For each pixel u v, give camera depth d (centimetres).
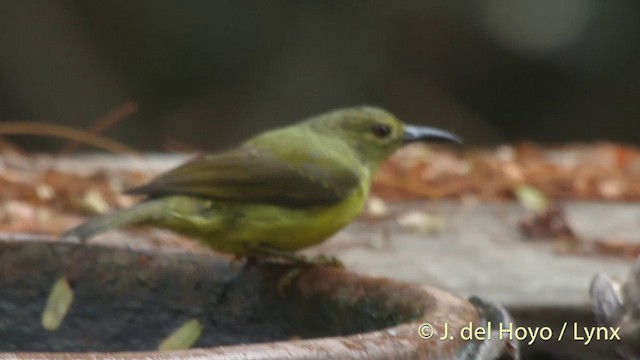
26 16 2306
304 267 706
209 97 2381
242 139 2373
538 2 2405
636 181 1504
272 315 708
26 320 716
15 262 718
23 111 2297
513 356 604
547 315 924
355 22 2414
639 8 2384
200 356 496
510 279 1018
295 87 2392
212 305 716
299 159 852
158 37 2367
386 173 1427
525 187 1377
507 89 2462
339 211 862
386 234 1197
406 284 647
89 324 717
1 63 2291
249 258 748
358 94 2405
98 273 719
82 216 1226
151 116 2359
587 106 2436
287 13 2402
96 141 1523
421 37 2430
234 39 2388
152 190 817
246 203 828
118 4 2353
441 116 2439
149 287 718
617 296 742
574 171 1505
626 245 1142
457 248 1148
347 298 672
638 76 2408
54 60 2314
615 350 804
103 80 2338
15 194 1250
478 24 2422
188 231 825
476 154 1614
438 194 1390
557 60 2411
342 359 518
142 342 716
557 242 1185
